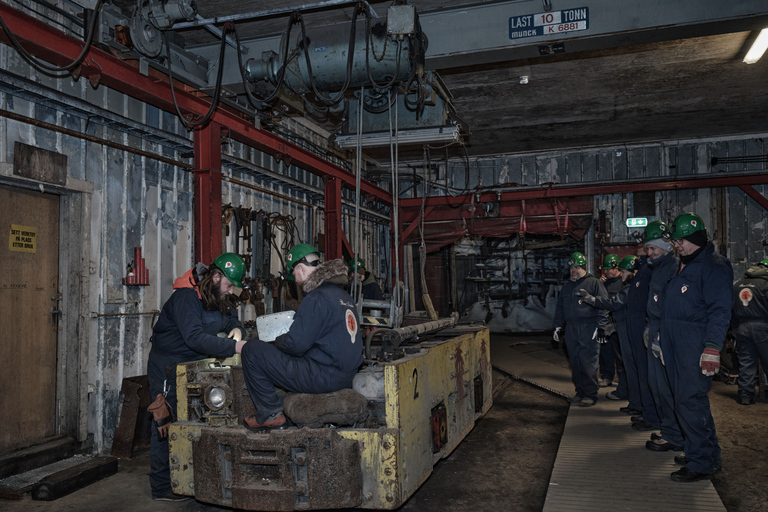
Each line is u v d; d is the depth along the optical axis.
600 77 7.73
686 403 3.67
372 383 3.15
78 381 4.55
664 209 10.99
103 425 4.76
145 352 5.29
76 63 3.97
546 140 11.12
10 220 4.19
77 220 4.64
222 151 6.57
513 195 11.42
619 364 6.23
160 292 5.54
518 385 7.55
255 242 7.16
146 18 4.43
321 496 2.80
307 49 4.52
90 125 4.77
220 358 3.52
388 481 2.87
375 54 4.37
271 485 2.90
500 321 14.95
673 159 11.11
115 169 5.03
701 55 6.95
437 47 5.08
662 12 4.54
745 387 6.11
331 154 9.45
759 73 7.59
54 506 3.51
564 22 4.77
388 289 12.41
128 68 4.61
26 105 4.17
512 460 4.40
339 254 9.06
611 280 6.86
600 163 11.61
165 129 5.62
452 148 11.55
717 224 10.64
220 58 4.87
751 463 4.17
